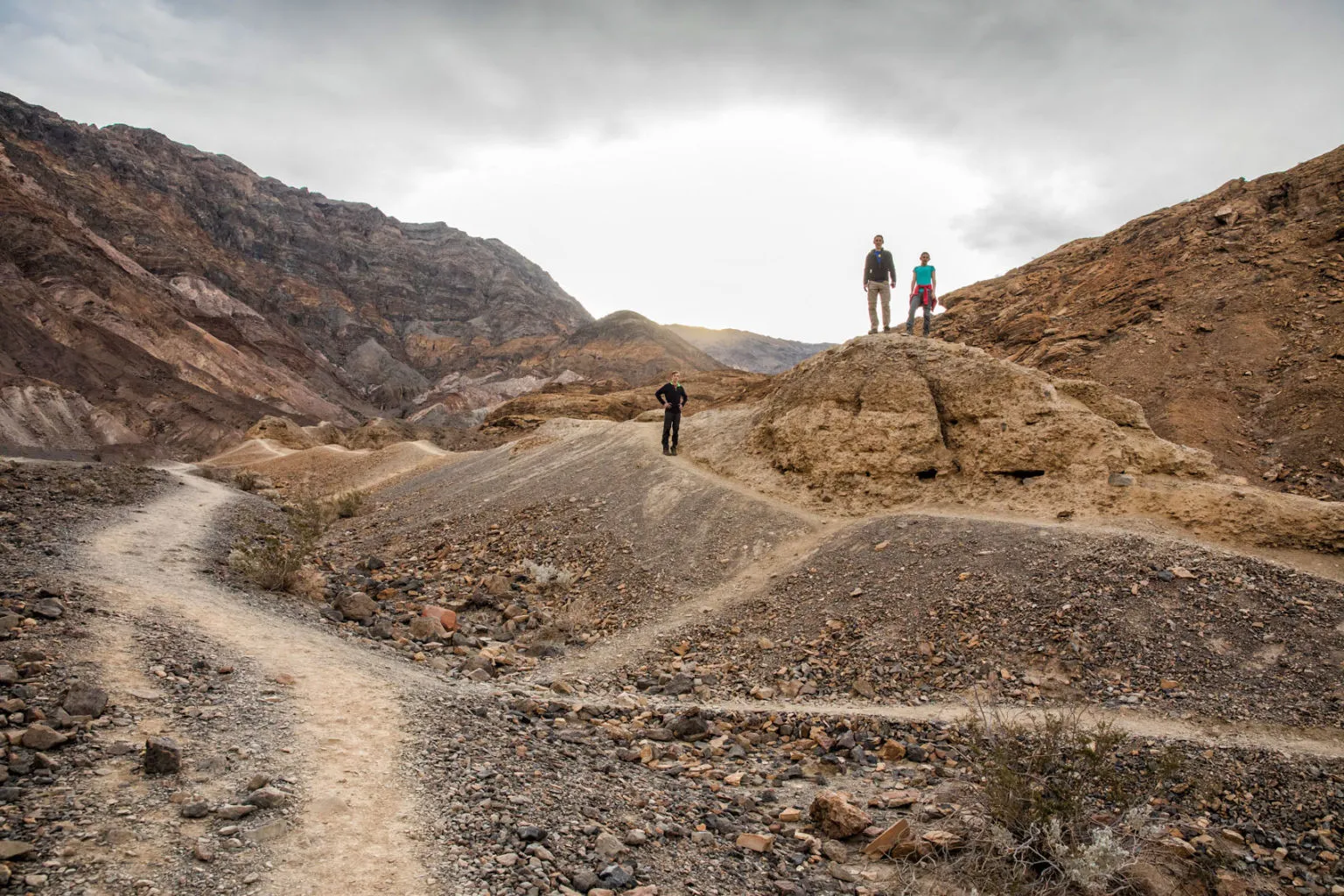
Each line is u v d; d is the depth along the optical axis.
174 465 48.75
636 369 183.38
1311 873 5.43
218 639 7.52
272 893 3.65
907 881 4.85
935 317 37.12
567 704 8.12
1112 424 14.48
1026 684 8.88
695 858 4.85
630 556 15.13
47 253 112.06
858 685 9.41
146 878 3.58
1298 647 8.48
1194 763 6.84
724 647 11.09
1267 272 23.56
